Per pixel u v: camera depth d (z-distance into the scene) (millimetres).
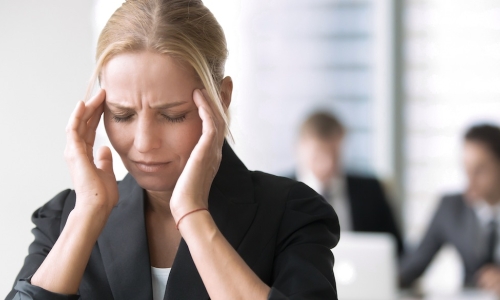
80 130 1152
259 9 4352
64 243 1102
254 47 4371
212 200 1162
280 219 1153
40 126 3430
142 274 1137
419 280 3879
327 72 4422
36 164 3416
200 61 1051
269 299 1006
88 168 1136
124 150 1087
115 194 1157
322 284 1055
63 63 3445
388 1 4379
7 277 3375
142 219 1172
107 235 1177
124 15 1058
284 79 4406
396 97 4414
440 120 4410
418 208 4438
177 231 1187
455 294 3240
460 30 4355
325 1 4395
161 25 1031
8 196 3402
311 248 1115
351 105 4434
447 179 4422
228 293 1017
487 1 4312
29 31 3424
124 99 1048
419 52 4398
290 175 3758
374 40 4414
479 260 3477
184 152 1089
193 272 1111
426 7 4375
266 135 4414
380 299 2682
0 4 3398
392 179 4434
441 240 3611
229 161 1202
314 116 3688
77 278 1093
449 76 4387
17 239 3387
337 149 3672
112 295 1144
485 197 3484
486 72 4348
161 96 1041
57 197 1266
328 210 1170
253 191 1182
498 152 3451
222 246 1047
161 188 1105
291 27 4395
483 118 4359
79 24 3459
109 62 1055
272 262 1131
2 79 3420
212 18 1116
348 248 2721
